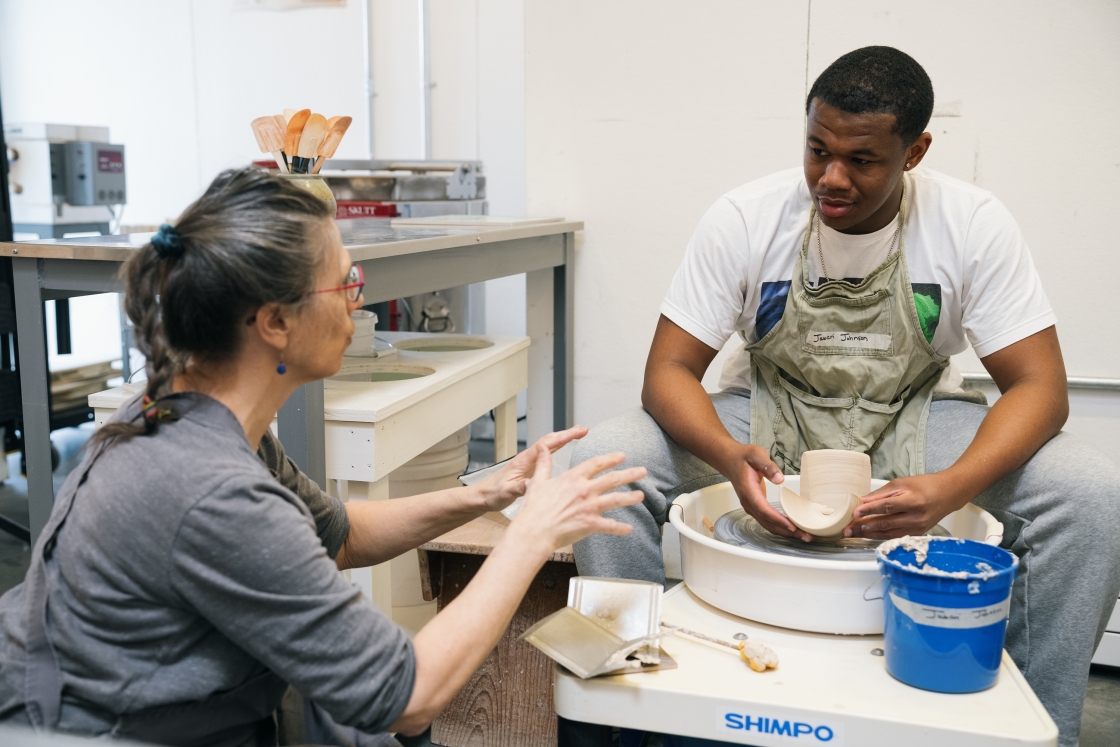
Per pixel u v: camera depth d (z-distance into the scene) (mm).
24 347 1563
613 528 1035
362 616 909
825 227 1605
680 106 2365
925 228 1592
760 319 1705
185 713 916
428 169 2930
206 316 893
